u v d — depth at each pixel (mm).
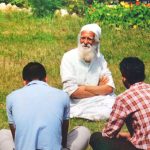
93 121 11234
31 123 7230
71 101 11531
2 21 21219
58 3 22828
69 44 18328
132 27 20766
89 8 21812
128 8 21047
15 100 7422
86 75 11602
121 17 20844
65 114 7527
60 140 7348
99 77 11734
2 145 7789
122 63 7738
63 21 21422
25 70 7695
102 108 11320
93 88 11453
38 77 7633
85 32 11500
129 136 7746
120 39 18984
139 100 7379
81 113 11312
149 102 7371
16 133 7273
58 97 7453
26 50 17188
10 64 15484
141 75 7633
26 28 20203
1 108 11805
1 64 15375
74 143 7891
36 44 18125
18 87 13531
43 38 18984
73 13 22656
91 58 11531
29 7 23703
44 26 20609
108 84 11633
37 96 7402
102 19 21141
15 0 23906
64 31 20016
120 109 7383
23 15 22172
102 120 11250
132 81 7637
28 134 7191
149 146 7316
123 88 13523
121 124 7402
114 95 11758
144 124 7316
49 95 7430
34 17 22047
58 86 13719
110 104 11383
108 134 7488
